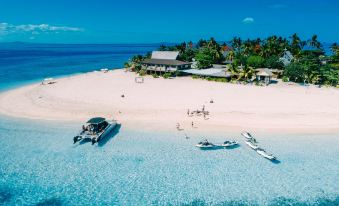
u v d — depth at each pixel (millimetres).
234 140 40500
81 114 49656
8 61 160875
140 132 42812
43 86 72312
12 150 36844
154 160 34844
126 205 26797
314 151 37844
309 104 56531
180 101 57438
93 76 92500
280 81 84688
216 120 47344
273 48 123625
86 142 39344
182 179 31047
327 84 79750
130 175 31656
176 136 41562
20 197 27703
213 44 147750
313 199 28203
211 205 27031
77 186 29562
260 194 28812
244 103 56469
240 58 113438
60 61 170000
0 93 65562
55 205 26656
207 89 70062
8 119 47562
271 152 37312
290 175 32219
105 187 29453
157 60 99000
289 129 44438
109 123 43094
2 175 31156
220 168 33375
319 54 147250
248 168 33500
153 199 27719
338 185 30562
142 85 75188
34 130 43125
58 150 37062
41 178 30797
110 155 35969
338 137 42062
